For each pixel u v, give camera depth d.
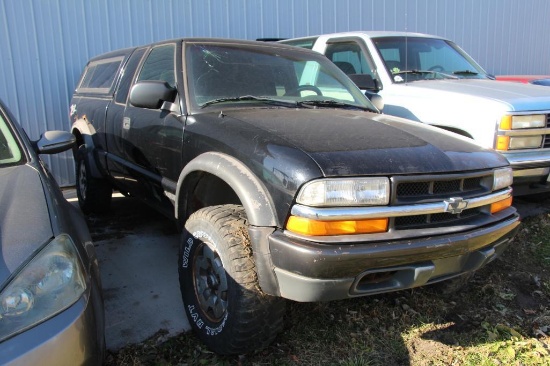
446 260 2.56
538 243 4.58
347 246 2.27
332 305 3.39
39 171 2.61
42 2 6.27
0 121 2.86
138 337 3.00
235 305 2.54
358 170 2.35
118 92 4.46
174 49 3.74
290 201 2.34
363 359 2.82
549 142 4.60
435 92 4.92
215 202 3.35
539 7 11.83
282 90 3.75
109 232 4.89
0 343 1.69
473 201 2.63
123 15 6.82
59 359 1.77
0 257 1.84
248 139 2.70
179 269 3.08
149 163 3.73
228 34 7.70
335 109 3.62
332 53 6.13
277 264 2.37
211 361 2.77
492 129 4.40
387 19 9.37
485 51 11.05
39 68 6.39
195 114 3.24
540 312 3.44
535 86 5.25
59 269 1.92
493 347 2.98
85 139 5.02
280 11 8.12
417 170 2.46
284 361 2.78
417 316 3.30
